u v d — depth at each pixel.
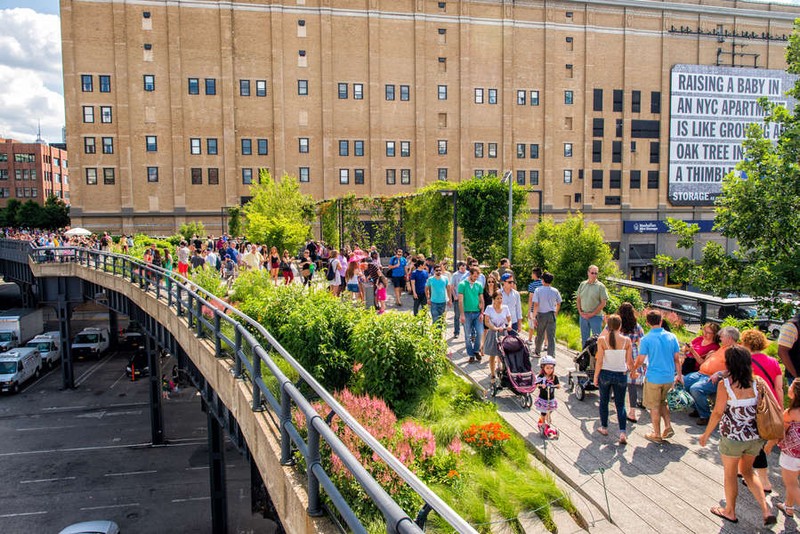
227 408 9.34
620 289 18.83
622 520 5.90
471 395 9.94
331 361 10.09
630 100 60.56
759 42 63.31
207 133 51.41
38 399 33.88
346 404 7.78
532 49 58.06
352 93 54.00
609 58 60.00
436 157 56.09
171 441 28.17
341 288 19.52
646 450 7.54
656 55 61.03
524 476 6.88
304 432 5.91
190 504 22.16
